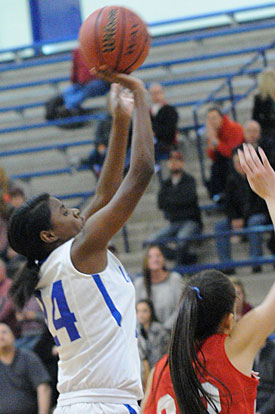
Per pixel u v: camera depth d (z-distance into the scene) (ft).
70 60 60.54
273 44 50.06
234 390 13.33
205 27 61.00
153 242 39.01
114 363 12.64
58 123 52.90
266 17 59.57
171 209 40.63
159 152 45.73
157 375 14.80
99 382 12.63
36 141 55.98
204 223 43.42
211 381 13.38
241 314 27.30
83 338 12.75
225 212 40.01
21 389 29.01
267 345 26.02
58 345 13.16
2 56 64.95
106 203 14.74
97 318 12.74
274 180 12.94
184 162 48.73
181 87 55.47
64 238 13.33
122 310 12.86
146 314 28.17
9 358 29.25
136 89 13.47
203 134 48.73
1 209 40.19
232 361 13.47
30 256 13.38
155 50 59.41
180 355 13.51
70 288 12.76
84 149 54.03
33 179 52.16
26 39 65.00
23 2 65.10
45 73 61.72
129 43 13.78
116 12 13.93
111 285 12.84
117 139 14.69
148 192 46.52
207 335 13.82
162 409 14.23
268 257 37.24
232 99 48.65
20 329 33.09
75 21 64.34
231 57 56.49
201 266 37.55
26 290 13.35
